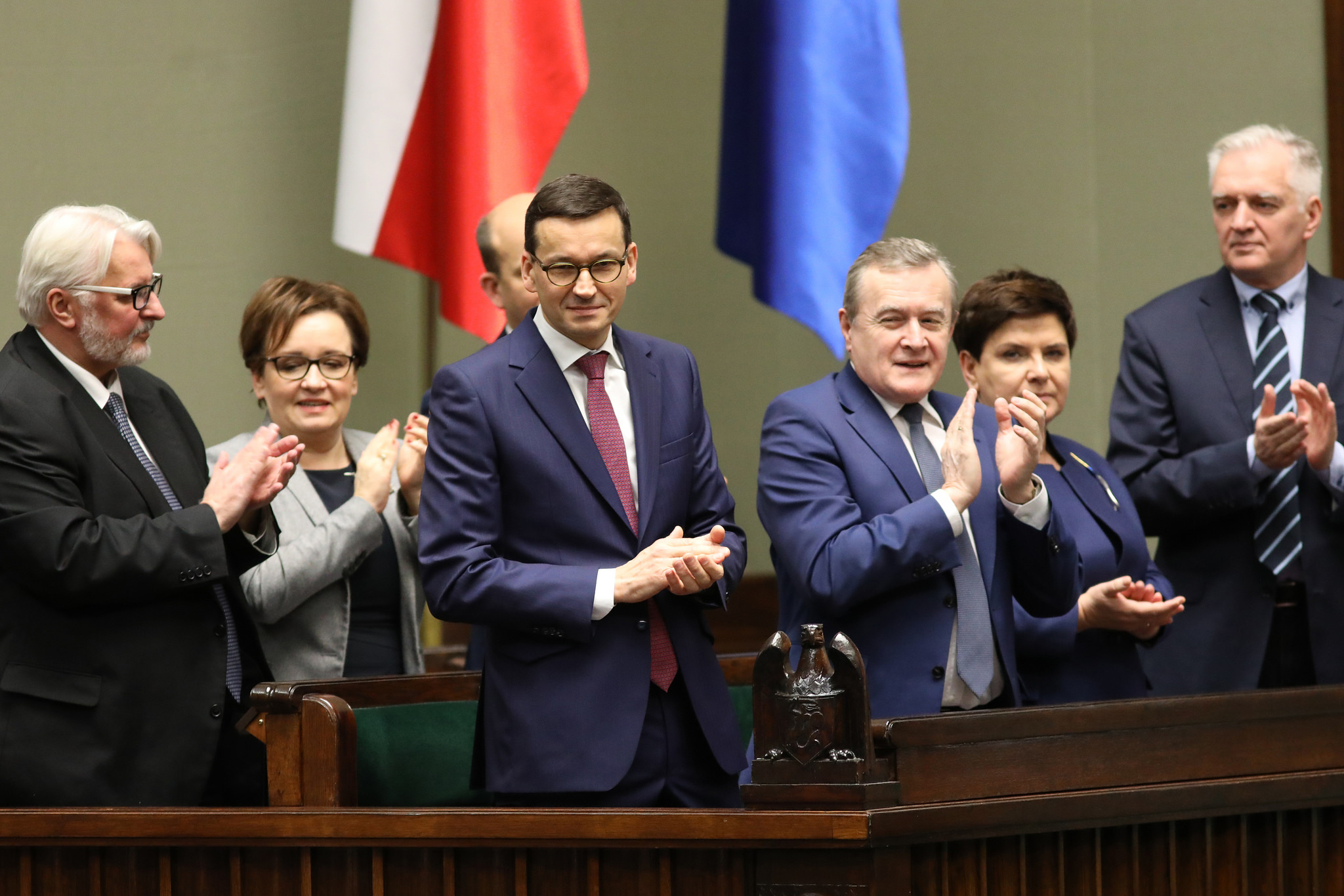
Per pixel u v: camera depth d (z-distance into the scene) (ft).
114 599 30.48
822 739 24.98
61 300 32.30
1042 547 32.12
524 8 48.47
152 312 33.01
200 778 31.19
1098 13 70.54
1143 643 36.55
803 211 52.29
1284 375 41.65
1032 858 27.73
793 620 32.94
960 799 26.73
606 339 30.14
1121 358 44.01
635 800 28.37
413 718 33.73
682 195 76.48
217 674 31.86
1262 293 42.52
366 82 48.47
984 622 31.65
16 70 61.16
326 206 66.23
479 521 28.60
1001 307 37.17
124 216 33.32
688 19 76.74
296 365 37.55
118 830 28.40
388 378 67.62
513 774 28.22
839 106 52.65
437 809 26.91
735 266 76.89
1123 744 29.22
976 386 37.93
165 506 32.58
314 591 34.91
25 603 30.83
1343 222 62.85
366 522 35.45
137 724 30.86
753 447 75.92
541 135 48.47
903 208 75.00
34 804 30.09
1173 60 68.49
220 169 64.44
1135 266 69.62
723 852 25.38
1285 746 31.60
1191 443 42.04
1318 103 64.23
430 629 60.59
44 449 30.83
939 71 74.38
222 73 64.64
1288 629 41.14
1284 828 31.60
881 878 24.49
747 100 54.08
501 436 28.96
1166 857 29.71
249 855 28.04
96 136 62.23
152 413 34.30
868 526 30.68
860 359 32.68
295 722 30.07
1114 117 70.13
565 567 28.12
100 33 62.54
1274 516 40.88
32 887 29.12
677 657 29.22
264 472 31.99
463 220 47.52
